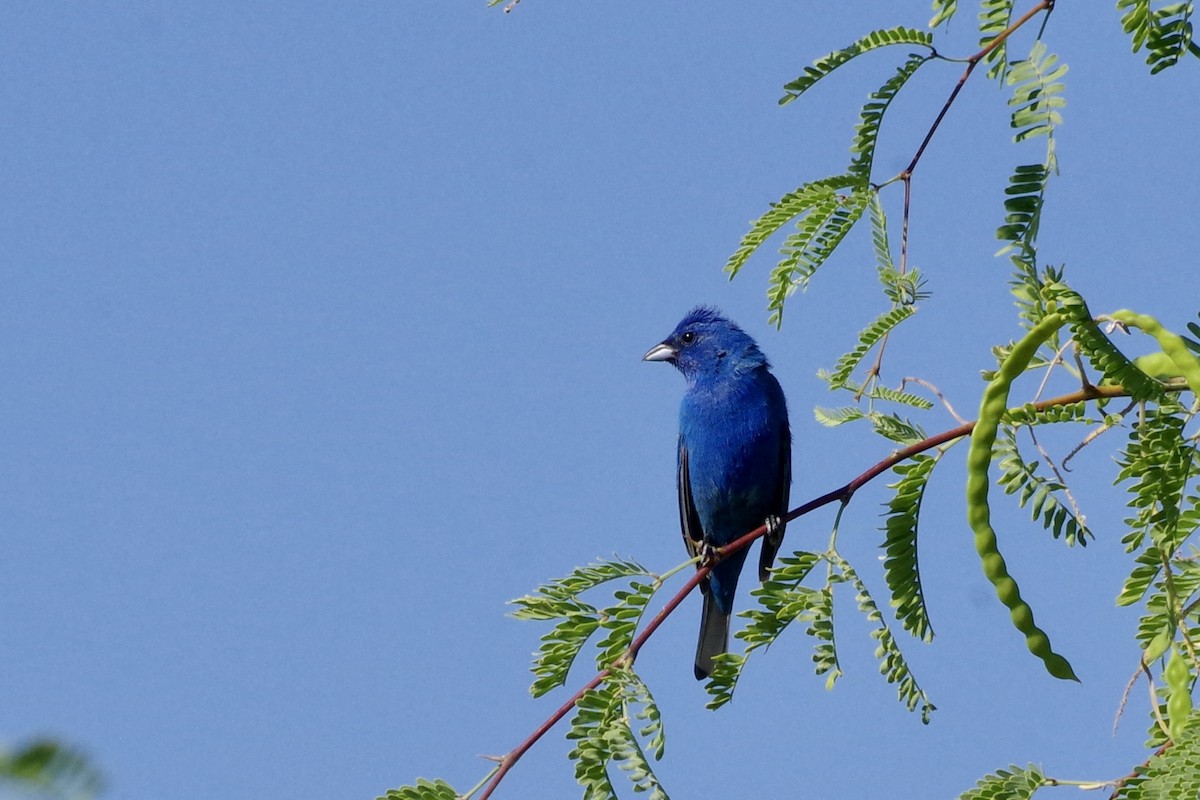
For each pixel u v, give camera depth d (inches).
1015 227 313.4
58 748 109.3
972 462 324.8
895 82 365.7
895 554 335.0
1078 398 324.8
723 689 327.0
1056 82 310.5
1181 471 298.0
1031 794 284.5
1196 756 266.4
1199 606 303.7
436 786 293.0
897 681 321.7
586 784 295.0
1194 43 308.3
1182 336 305.9
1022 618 318.3
